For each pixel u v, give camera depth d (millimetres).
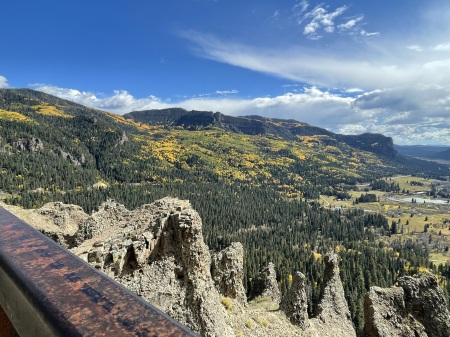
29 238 2945
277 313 32500
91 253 21891
